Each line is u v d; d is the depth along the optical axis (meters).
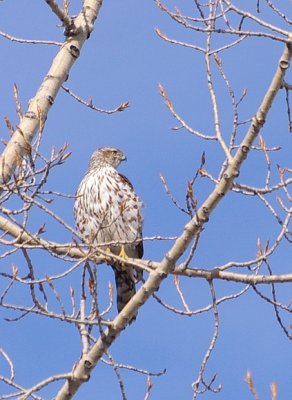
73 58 13.51
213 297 12.36
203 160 11.87
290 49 11.30
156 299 12.26
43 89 13.14
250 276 12.40
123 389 11.72
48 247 11.65
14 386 11.31
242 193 11.88
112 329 11.91
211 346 11.98
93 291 11.55
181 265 12.42
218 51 12.23
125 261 12.25
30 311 11.39
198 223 11.98
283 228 12.09
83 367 11.75
